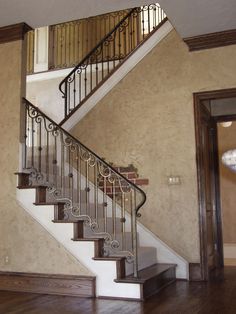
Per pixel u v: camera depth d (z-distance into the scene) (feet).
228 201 25.62
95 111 18.65
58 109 25.14
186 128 16.98
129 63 18.29
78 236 13.67
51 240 13.97
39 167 15.67
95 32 26.99
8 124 15.56
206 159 18.28
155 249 16.21
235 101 19.86
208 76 16.88
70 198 15.61
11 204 14.90
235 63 16.55
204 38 16.74
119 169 17.84
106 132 18.33
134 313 10.77
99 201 17.69
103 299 12.60
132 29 24.82
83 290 13.08
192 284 15.03
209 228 18.08
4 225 14.92
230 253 25.12
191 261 16.20
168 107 17.40
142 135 17.71
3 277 14.44
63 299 12.61
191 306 11.53
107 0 13.79
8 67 15.96
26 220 14.52
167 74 17.61
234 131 26.05
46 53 26.71
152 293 13.17
